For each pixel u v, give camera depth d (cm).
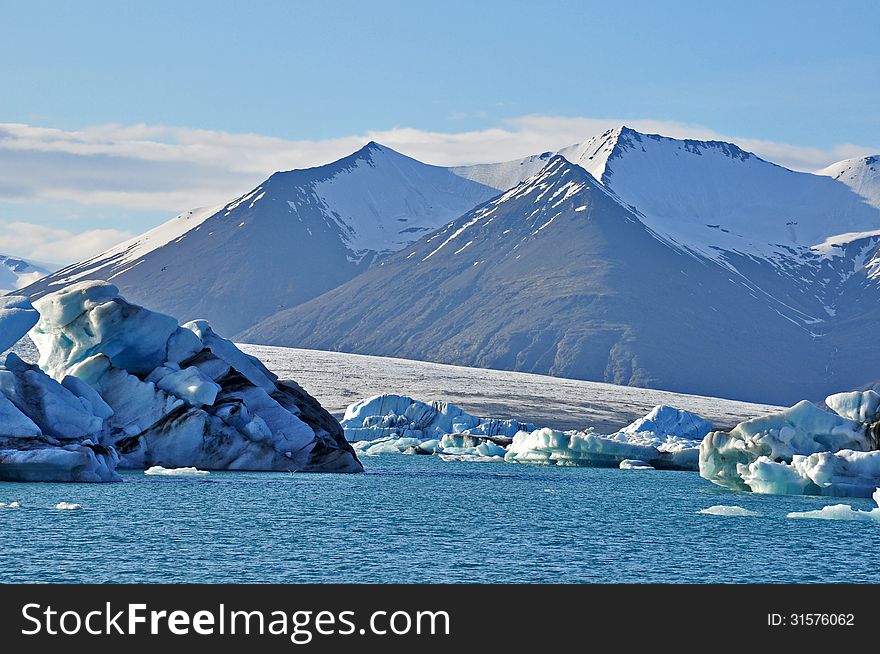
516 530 5500
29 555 4316
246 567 4275
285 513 5788
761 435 7594
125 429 7631
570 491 7962
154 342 8050
